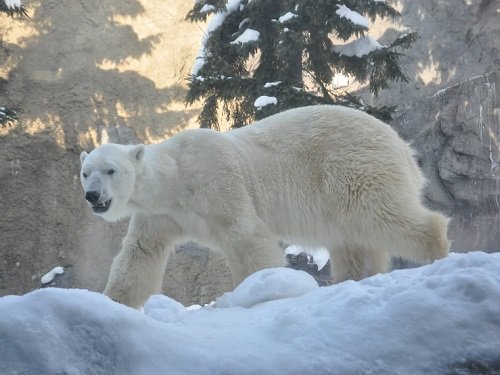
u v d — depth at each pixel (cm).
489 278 497
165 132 2595
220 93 1961
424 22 2684
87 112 2536
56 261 2414
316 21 1797
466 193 2572
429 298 485
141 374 437
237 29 2012
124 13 2672
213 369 445
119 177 902
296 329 491
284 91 1797
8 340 430
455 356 452
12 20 2519
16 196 2411
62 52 2564
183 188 926
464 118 2550
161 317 639
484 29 2606
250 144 988
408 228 928
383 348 459
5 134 2425
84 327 448
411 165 1020
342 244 1001
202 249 2395
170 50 2689
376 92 1980
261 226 927
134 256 977
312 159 973
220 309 698
